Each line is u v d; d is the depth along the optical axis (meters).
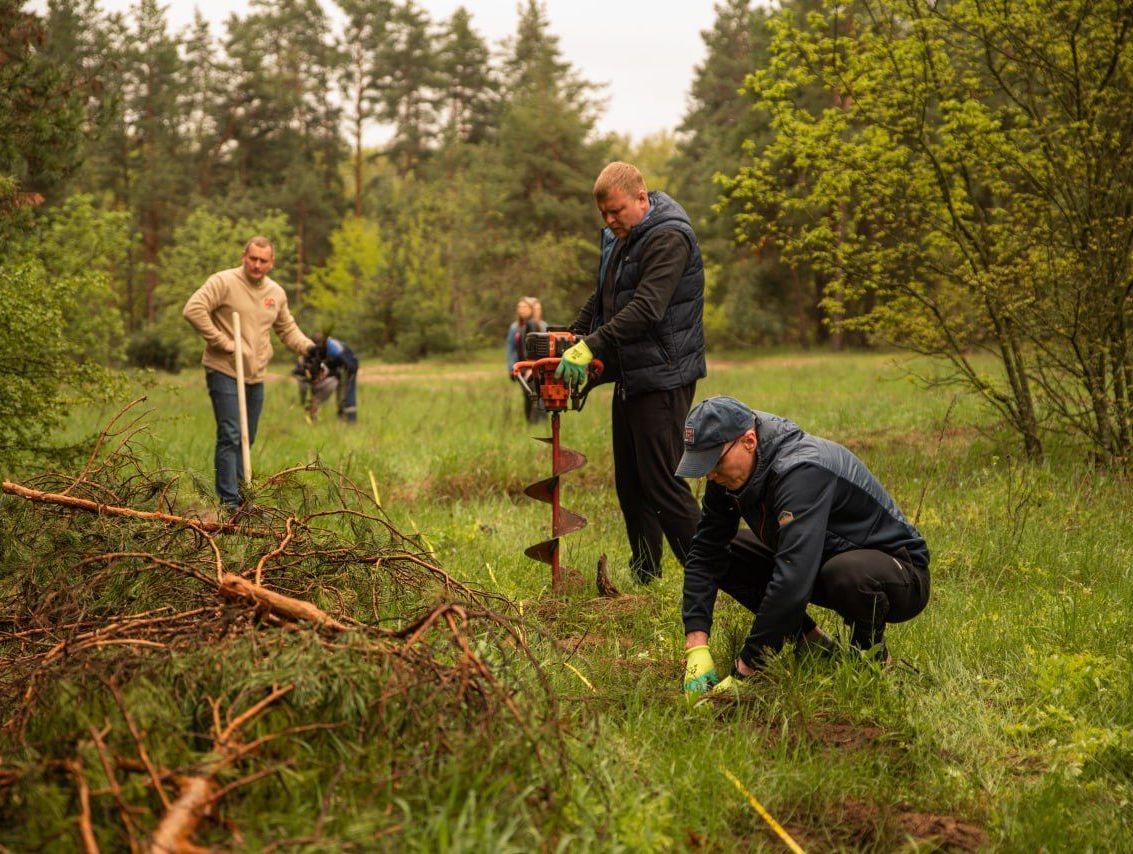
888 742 3.51
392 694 2.80
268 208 62.66
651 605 4.98
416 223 49.66
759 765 3.28
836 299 8.84
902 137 8.34
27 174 8.07
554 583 5.29
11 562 4.01
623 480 5.49
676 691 3.85
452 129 75.81
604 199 5.17
